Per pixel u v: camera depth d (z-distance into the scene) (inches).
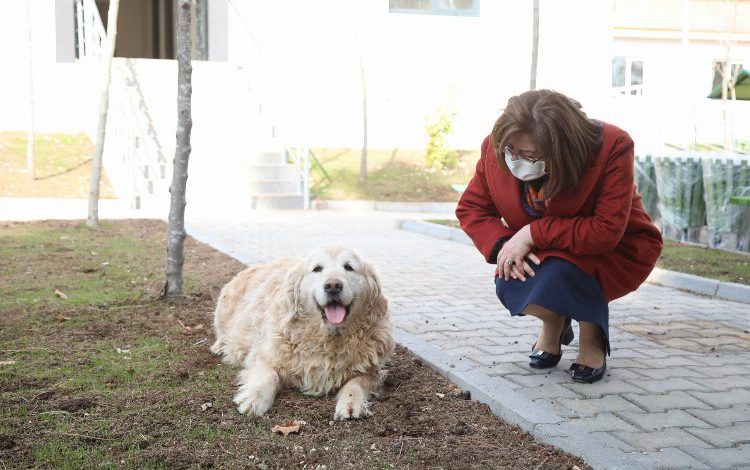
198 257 351.3
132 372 177.5
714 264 351.3
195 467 127.9
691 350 210.7
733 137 806.5
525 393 166.6
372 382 169.8
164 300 251.9
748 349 213.2
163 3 871.1
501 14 783.7
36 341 199.0
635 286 171.9
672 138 855.7
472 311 257.6
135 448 134.8
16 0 649.0
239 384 171.0
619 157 156.5
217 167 609.0
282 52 717.9
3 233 388.2
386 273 334.6
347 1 733.9
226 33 697.6
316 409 157.8
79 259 327.6
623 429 146.5
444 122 713.6
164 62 647.8
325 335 164.2
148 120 637.9
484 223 176.9
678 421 152.0
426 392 169.6
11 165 593.0
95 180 423.2
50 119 668.7
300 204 613.9
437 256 387.5
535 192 165.0
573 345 212.2
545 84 813.2
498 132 152.1
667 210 447.2
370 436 143.3
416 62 763.4
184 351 198.1
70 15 669.9
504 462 132.0
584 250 159.8
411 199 643.5
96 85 634.8
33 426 142.1
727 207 409.1
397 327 231.9
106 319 225.3
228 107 675.4
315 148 732.0
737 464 130.9
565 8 809.5
